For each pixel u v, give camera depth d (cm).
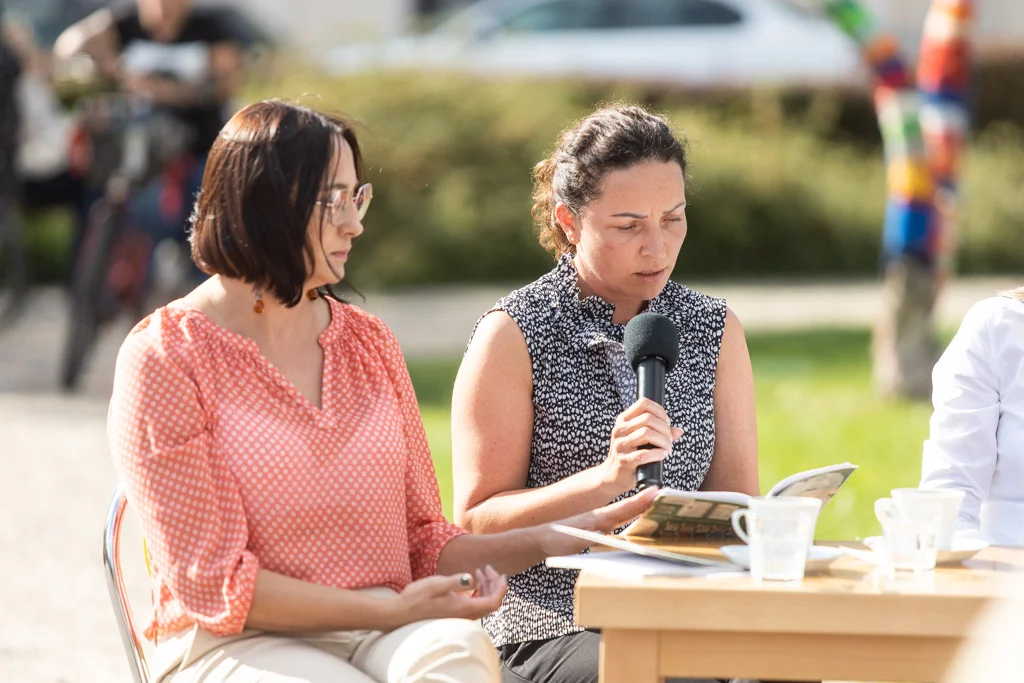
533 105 3897
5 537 1395
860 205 4047
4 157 2316
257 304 653
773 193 3975
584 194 709
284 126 640
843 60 4341
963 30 2034
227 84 1981
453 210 3672
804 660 517
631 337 669
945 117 2056
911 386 2095
